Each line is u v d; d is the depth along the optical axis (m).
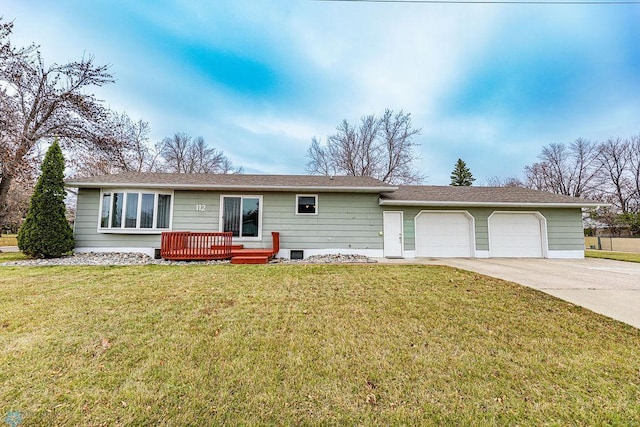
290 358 3.00
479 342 3.42
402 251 11.08
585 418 2.18
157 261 9.02
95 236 10.20
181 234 9.11
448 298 5.05
